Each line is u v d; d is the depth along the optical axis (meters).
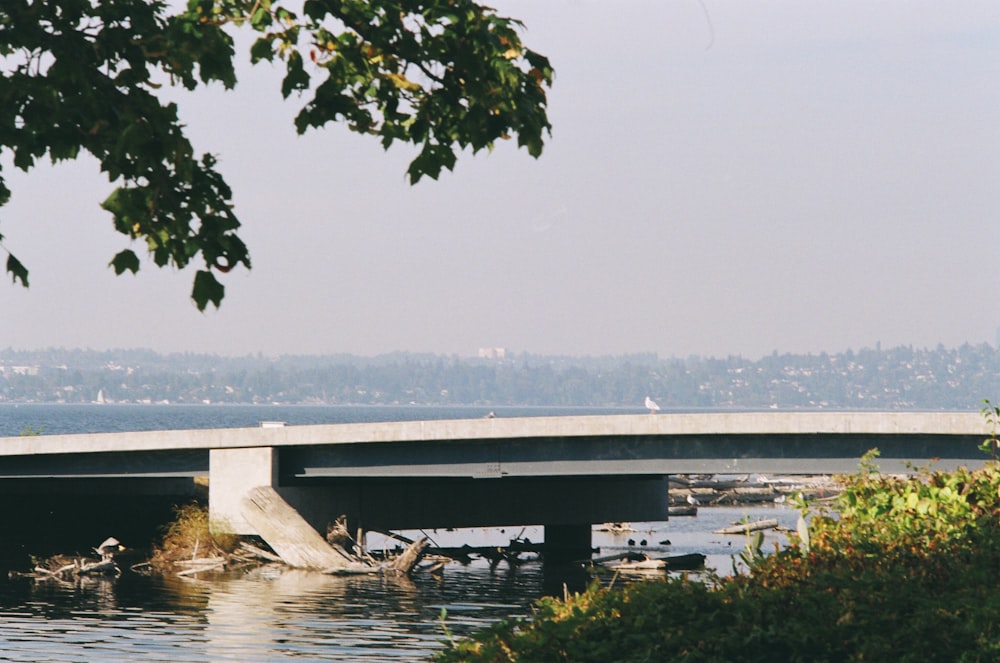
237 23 11.39
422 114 11.94
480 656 15.62
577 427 59.16
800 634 14.73
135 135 10.91
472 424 61.25
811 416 54.19
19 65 11.27
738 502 129.38
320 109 12.02
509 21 11.43
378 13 11.31
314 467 66.06
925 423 51.84
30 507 77.25
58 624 45.69
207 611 49.28
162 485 76.75
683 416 56.97
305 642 42.16
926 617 14.70
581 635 15.31
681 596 15.92
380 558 68.75
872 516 19.67
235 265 11.47
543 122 11.70
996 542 17.36
